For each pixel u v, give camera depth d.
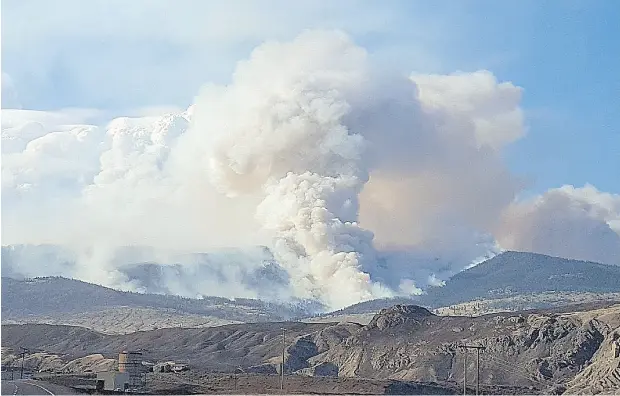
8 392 173.75
